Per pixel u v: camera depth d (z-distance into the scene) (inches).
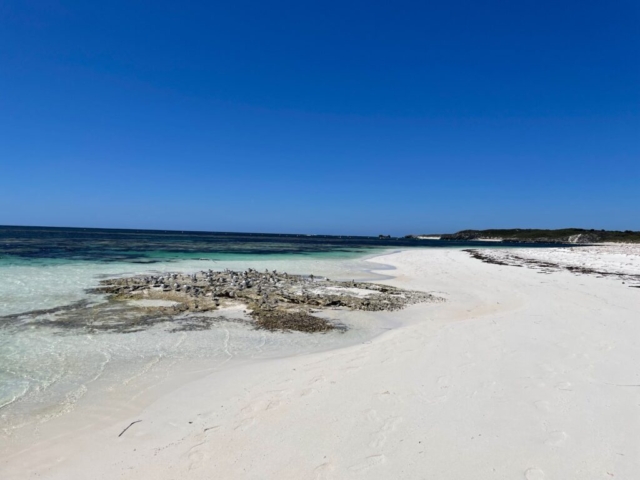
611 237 5044.3
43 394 260.7
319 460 174.4
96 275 806.5
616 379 250.1
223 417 221.5
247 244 2689.5
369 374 271.4
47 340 379.9
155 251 1632.6
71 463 184.5
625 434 186.7
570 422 198.7
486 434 189.8
